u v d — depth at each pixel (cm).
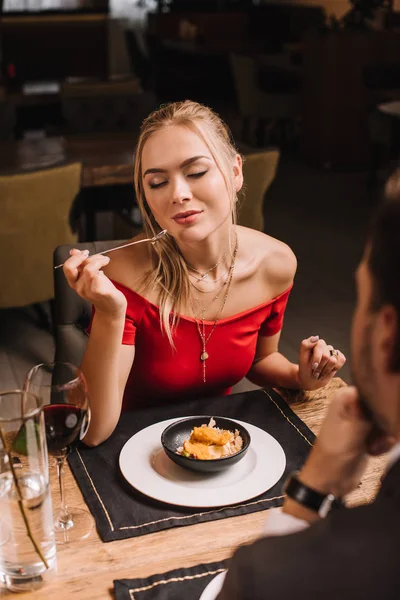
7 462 97
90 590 98
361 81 687
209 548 107
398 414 58
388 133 588
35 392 111
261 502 116
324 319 387
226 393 175
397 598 52
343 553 55
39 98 573
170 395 167
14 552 97
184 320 156
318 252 487
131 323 154
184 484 119
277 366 175
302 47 705
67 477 124
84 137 430
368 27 758
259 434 133
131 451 128
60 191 311
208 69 951
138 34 1028
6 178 295
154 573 101
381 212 56
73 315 189
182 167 139
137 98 501
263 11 1023
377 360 57
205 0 1103
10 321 383
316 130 705
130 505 116
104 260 135
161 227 151
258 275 162
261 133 743
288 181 665
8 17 905
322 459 72
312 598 54
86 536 109
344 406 72
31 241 315
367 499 117
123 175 363
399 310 54
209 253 152
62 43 930
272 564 56
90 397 133
